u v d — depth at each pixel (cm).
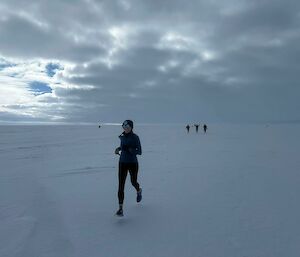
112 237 488
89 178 977
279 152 1723
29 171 1114
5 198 727
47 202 693
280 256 415
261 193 751
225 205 654
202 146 2203
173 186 841
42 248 449
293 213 593
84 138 3388
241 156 1535
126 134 624
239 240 470
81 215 602
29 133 4988
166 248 445
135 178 635
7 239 482
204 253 427
